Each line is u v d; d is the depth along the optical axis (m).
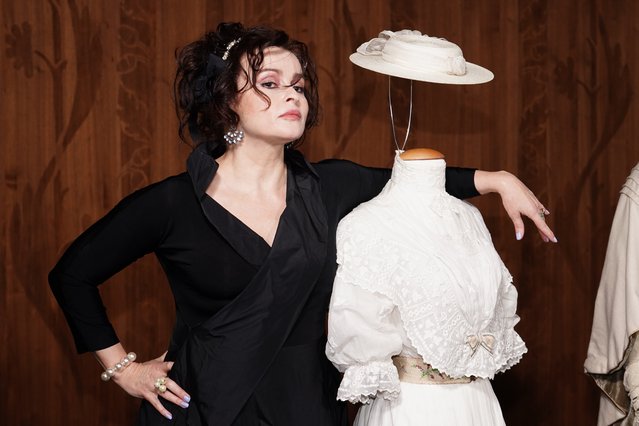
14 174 3.28
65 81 3.31
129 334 3.47
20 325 3.32
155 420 1.98
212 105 1.94
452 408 1.84
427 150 1.92
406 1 3.66
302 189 2.02
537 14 3.81
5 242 3.29
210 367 1.91
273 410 1.93
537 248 3.88
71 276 1.95
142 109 3.40
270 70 1.91
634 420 2.31
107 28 3.34
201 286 1.95
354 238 1.85
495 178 2.05
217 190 1.98
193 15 3.43
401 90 3.67
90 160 3.35
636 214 2.34
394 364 1.89
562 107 3.86
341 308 1.81
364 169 2.17
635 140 3.94
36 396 3.35
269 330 1.92
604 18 3.87
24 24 3.26
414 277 1.79
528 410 3.91
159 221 1.94
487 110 3.78
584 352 3.96
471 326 1.83
